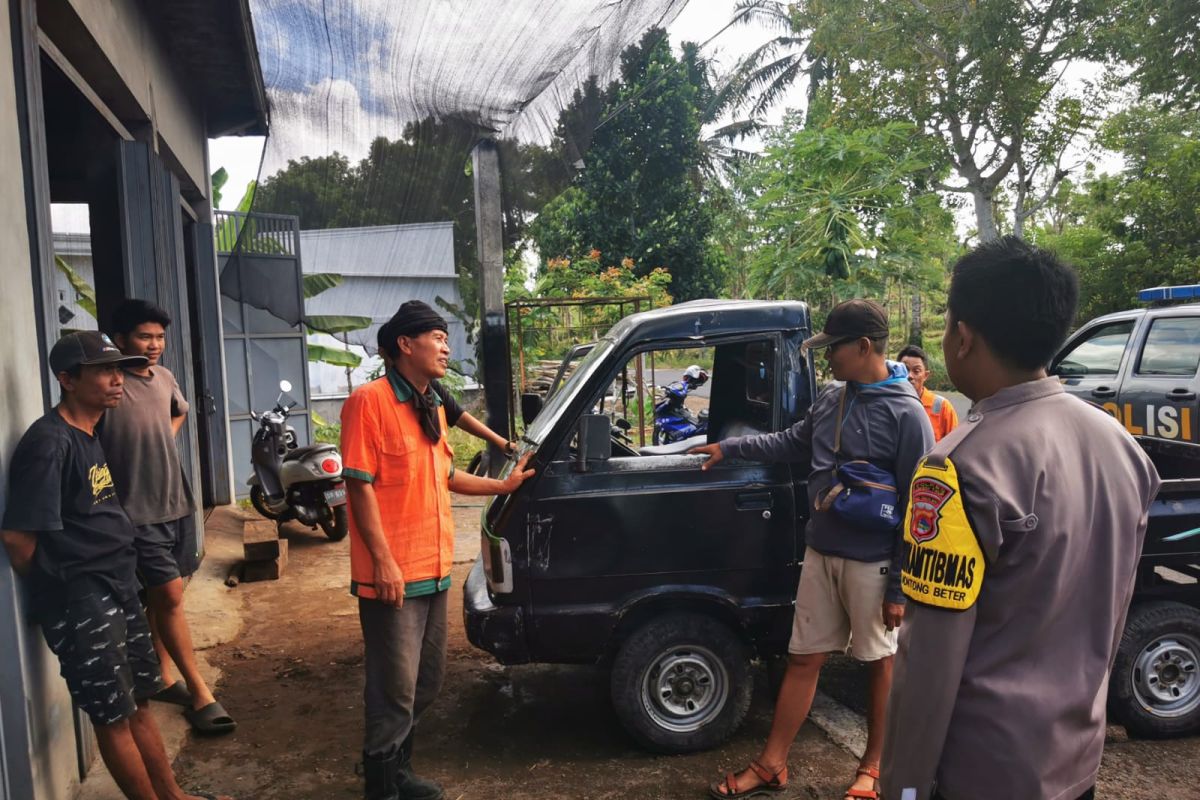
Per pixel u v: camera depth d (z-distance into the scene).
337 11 4.29
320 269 6.58
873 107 19.89
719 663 3.45
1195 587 3.64
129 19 5.00
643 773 3.38
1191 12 15.53
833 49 20.16
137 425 3.65
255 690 4.30
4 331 2.76
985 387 1.52
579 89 5.11
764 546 3.47
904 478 2.93
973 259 1.51
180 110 6.74
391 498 2.98
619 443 4.43
